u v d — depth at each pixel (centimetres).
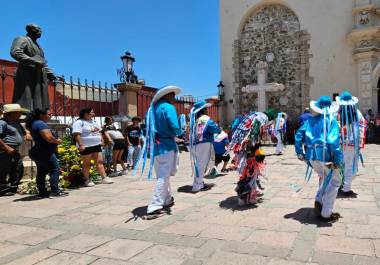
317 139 439
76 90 1402
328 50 1847
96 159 774
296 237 390
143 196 633
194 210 519
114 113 1484
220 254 350
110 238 405
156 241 391
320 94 1867
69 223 471
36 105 843
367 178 742
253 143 537
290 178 770
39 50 855
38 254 363
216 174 837
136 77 1303
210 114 2008
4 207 577
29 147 849
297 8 1908
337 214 452
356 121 568
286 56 1953
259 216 477
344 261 325
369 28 1698
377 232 400
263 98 1878
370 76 1738
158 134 510
